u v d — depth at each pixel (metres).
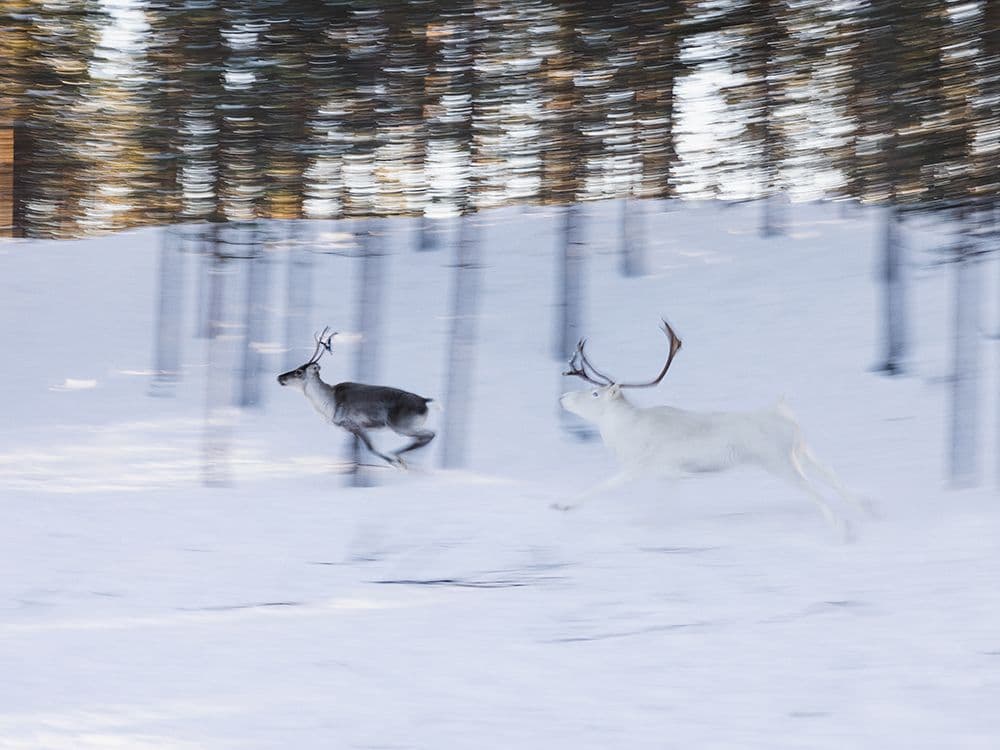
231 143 17.31
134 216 19.86
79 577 10.48
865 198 14.91
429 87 16.94
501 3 16.52
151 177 18.02
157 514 13.81
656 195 20.33
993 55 12.88
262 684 7.18
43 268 33.34
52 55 20.75
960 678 6.89
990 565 9.84
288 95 16.88
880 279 27.73
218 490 15.66
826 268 28.89
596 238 32.75
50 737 6.18
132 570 10.78
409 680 7.25
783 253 30.28
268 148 17.28
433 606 9.30
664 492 14.44
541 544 11.72
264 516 13.70
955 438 15.44
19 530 12.66
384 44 16.69
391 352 26.33
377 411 16.42
